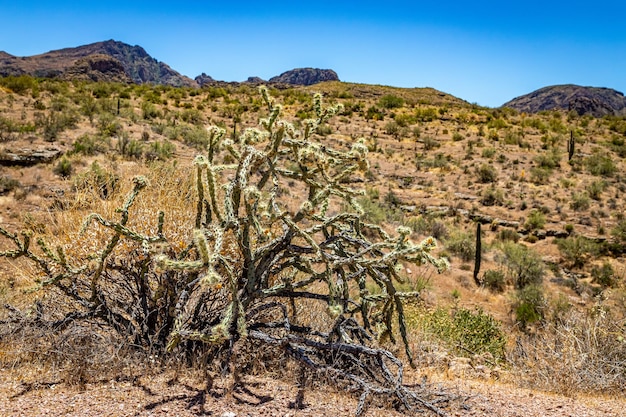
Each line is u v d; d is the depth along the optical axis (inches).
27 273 197.5
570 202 1238.9
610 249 996.6
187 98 2348.7
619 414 130.7
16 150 743.1
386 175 1416.1
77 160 745.0
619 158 1770.4
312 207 137.3
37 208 523.2
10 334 135.7
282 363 136.1
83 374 118.6
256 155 134.3
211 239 143.3
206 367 128.6
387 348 181.9
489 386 156.6
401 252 128.7
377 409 117.9
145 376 122.7
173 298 139.5
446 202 1222.9
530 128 2310.5
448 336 290.0
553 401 139.6
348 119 2220.7
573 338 203.9
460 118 2459.4
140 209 168.4
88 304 144.0
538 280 759.1
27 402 105.1
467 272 767.1
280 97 2640.3
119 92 2006.6
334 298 125.9
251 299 138.3
